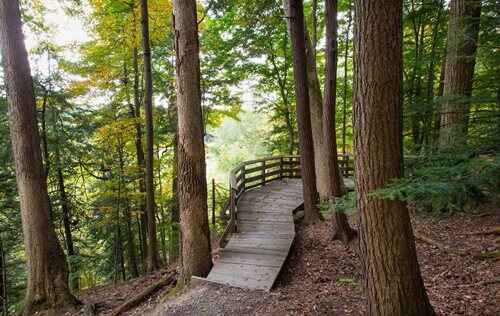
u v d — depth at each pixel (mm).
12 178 9109
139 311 5684
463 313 3771
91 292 7598
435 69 9453
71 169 10898
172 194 13250
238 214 8797
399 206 2988
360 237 3199
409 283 3020
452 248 5461
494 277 4398
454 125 3965
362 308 4395
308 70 9969
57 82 9688
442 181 2678
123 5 10133
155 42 11297
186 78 5664
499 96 3945
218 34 13141
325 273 5742
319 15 13891
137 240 14000
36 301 5992
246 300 5012
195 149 5832
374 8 2826
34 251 6023
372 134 2936
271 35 13797
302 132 7824
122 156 11625
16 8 5812
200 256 5914
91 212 11469
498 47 4551
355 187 3199
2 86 8258
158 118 12320
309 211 8062
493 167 2592
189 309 5043
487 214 6094
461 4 5109
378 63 2859
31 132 5984
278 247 6656
